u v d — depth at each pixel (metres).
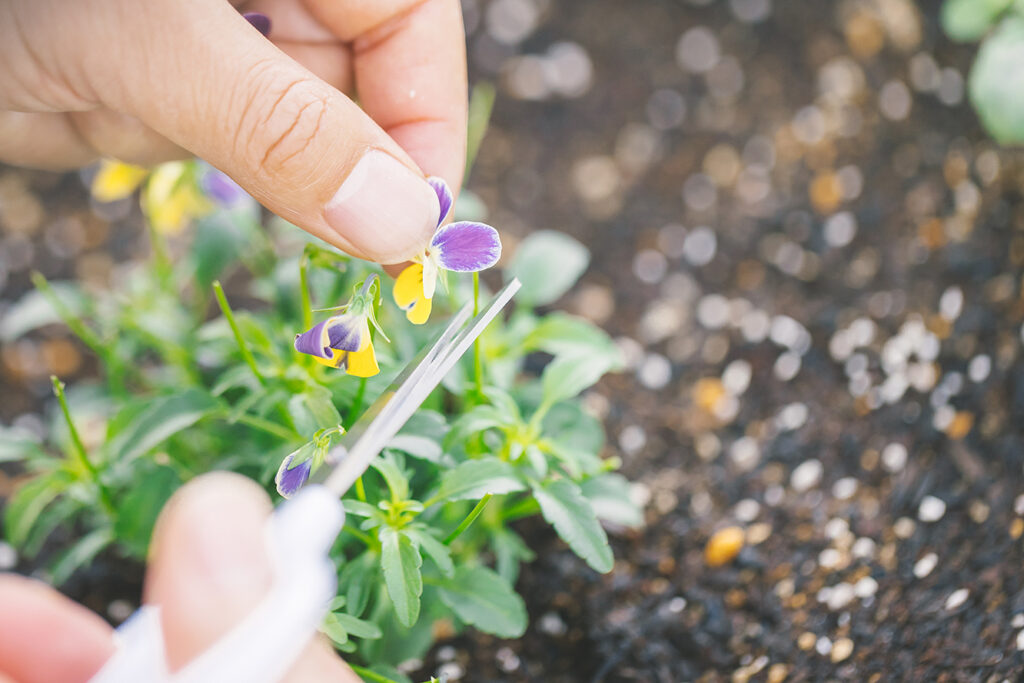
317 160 0.34
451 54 0.38
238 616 0.29
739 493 0.44
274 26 0.39
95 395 0.44
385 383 0.38
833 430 0.45
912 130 0.53
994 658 0.38
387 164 0.35
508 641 0.41
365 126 0.35
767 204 0.53
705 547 0.43
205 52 0.35
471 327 0.34
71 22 0.35
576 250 0.44
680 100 0.59
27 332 0.49
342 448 0.33
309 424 0.37
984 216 0.49
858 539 0.42
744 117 0.57
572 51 0.61
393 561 0.36
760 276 0.50
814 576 0.42
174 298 0.45
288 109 0.34
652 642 0.41
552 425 0.40
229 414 0.39
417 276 0.36
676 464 0.45
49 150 0.40
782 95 0.58
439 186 0.36
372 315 0.35
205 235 0.44
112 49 0.35
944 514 0.42
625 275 0.52
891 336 0.47
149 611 0.29
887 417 0.45
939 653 0.39
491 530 0.41
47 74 0.36
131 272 0.49
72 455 0.41
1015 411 0.44
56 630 0.32
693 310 0.50
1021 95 0.46
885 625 0.40
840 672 0.39
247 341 0.39
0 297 0.50
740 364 0.48
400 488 0.36
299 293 0.42
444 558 0.36
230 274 0.51
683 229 0.54
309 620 0.29
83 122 0.40
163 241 0.52
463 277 0.42
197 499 0.29
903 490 0.43
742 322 0.49
